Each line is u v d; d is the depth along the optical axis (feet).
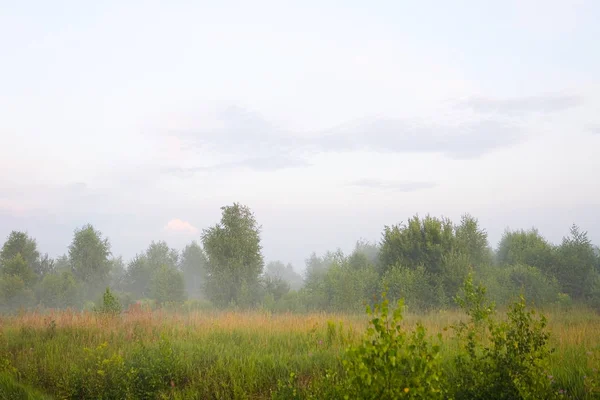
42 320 50.24
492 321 21.20
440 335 15.79
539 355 18.19
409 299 71.10
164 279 105.50
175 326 44.91
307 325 43.11
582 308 67.92
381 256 86.74
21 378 28.84
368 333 14.57
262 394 24.34
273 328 42.50
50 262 115.75
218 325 44.55
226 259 89.51
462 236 87.56
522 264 84.89
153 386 26.03
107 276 122.93
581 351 26.45
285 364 27.55
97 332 41.91
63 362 31.24
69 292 99.35
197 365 29.25
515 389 17.85
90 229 120.57
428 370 14.42
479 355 23.31
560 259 83.15
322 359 28.32
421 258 79.61
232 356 30.53
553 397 17.93
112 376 27.17
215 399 24.49
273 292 93.04
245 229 92.27
